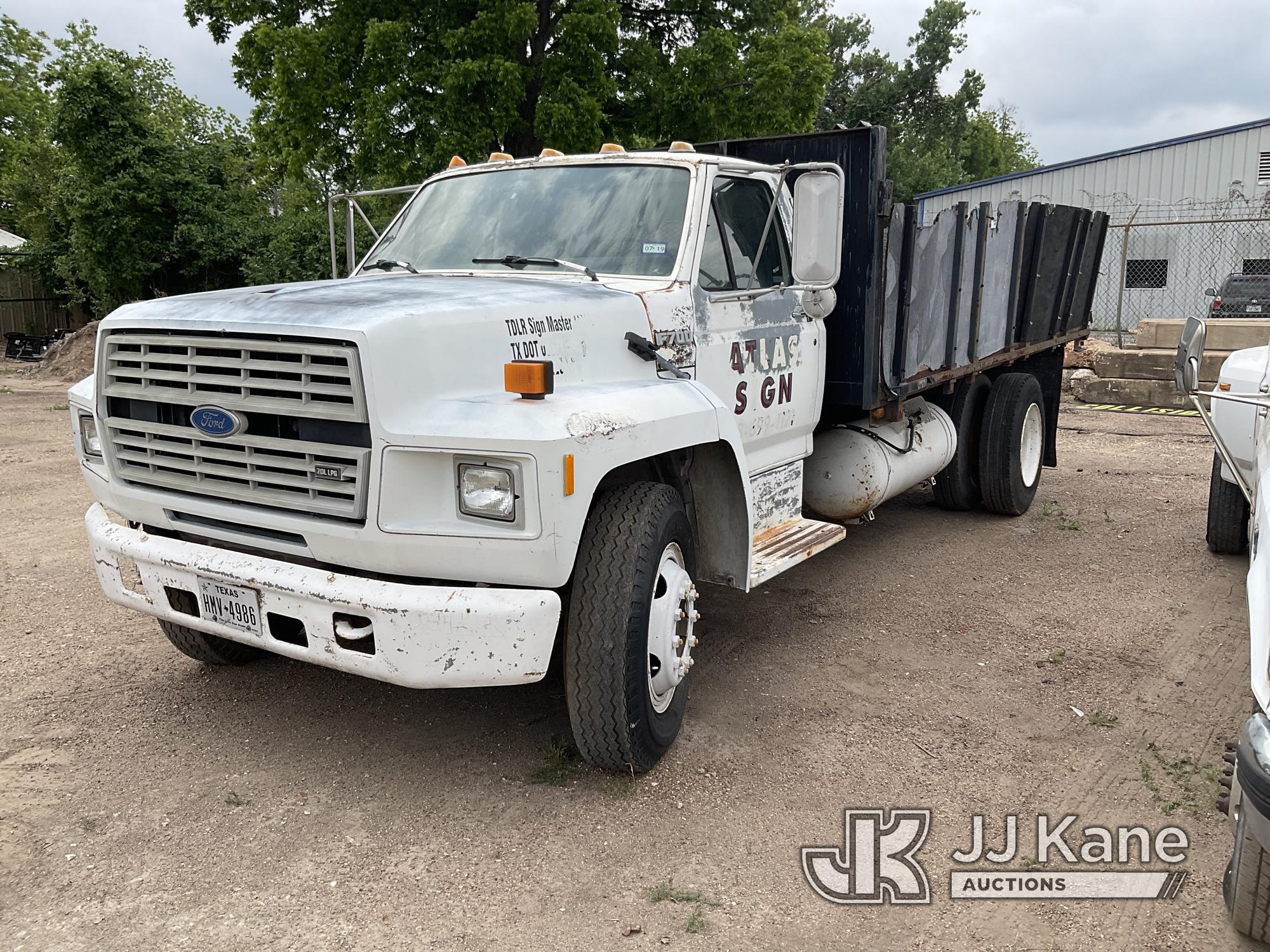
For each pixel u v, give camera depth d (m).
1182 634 5.32
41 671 4.81
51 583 6.22
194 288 24.62
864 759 3.96
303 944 2.86
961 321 6.53
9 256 30.02
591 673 3.49
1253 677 2.62
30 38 47.47
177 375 3.53
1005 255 7.09
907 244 5.54
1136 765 3.91
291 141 18.52
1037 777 3.82
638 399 3.68
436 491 3.21
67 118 22.33
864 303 5.47
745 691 4.61
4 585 6.17
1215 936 2.94
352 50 17.77
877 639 5.28
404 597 3.15
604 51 17.94
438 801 3.64
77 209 22.59
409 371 3.18
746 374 4.75
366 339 3.09
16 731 4.19
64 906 3.03
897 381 5.72
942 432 7.09
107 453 3.85
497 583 3.22
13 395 17.56
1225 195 25.17
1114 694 4.56
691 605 3.90
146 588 3.81
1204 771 3.84
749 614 5.70
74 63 28.47
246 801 3.63
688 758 3.96
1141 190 26.08
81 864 3.24
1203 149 25.30
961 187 28.41
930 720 4.31
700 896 3.08
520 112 18.84
